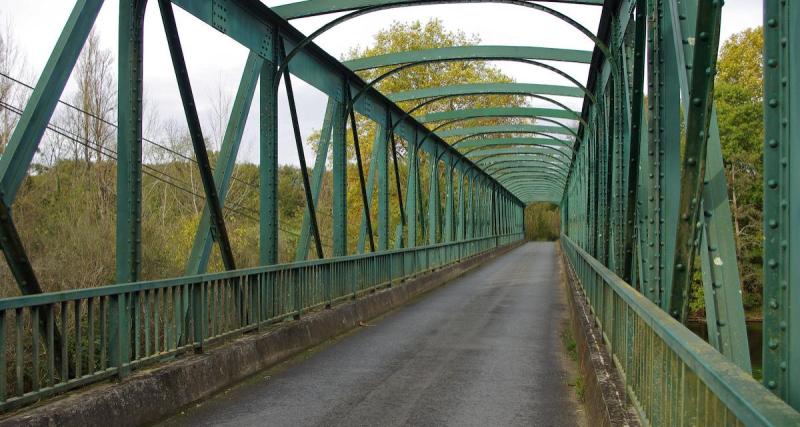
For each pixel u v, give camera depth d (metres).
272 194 9.37
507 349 9.09
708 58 2.97
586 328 7.87
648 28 4.56
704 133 3.06
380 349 9.02
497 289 18.70
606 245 9.42
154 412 5.33
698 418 2.20
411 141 19.73
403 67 13.18
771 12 2.33
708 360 2.02
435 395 6.44
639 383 3.84
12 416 4.06
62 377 4.57
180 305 6.27
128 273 6.10
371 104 15.07
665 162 4.36
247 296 7.75
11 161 4.86
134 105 6.21
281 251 20.62
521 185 55.75
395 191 36.78
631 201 5.87
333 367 7.78
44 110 5.15
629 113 7.53
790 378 2.22
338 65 12.27
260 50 9.16
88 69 18.86
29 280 4.95
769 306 2.33
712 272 3.35
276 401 6.15
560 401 6.25
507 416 5.71
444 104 42.56
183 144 26.19
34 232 14.96
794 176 2.21
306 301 9.70
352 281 12.01
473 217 33.94
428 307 14.25
